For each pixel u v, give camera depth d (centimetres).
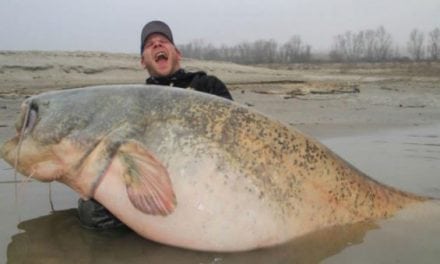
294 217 138
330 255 136
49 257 135
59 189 201
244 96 677
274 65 2858
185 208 131
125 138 131
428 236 147
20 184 208
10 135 330
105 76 1044
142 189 127
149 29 198
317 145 147
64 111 138
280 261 131
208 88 197
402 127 428
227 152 135
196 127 136
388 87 983
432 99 724
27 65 1037
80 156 134
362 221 148
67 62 1144
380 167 249
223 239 132
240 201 133
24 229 156
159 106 137
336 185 146
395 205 155
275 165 138
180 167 131
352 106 599
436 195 194
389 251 138
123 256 135
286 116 484
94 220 156
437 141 344
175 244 135
